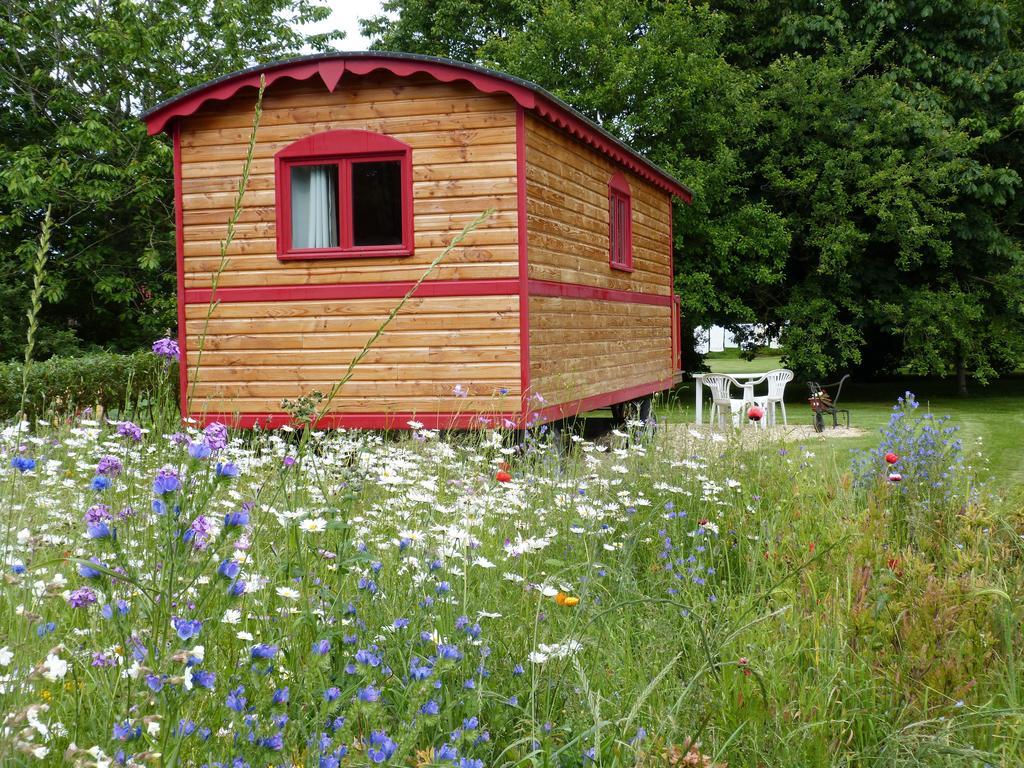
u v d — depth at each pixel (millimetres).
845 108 22031
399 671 2492
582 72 21828
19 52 19750
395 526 3826
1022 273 22047
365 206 9633
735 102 21609
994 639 3311
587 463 6422
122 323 20141
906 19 23078
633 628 3518
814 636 3260
